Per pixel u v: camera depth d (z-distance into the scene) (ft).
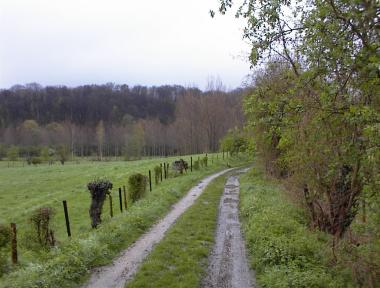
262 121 32.83
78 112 463.42
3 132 367.45
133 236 45.96
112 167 166.71
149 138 333.21
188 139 289.74
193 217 56.29
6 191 120.67
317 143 31.53
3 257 33.32
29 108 464.65
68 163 275.18
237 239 44.75
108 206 75.00
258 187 82.23
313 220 45.80
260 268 33.73
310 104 26.84
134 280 31.22
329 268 32.22
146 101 481.05
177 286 29.76
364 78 20.79
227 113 287.07
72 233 53.93
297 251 35.29
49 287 29.04
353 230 37.65
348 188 39.45
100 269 34.60
